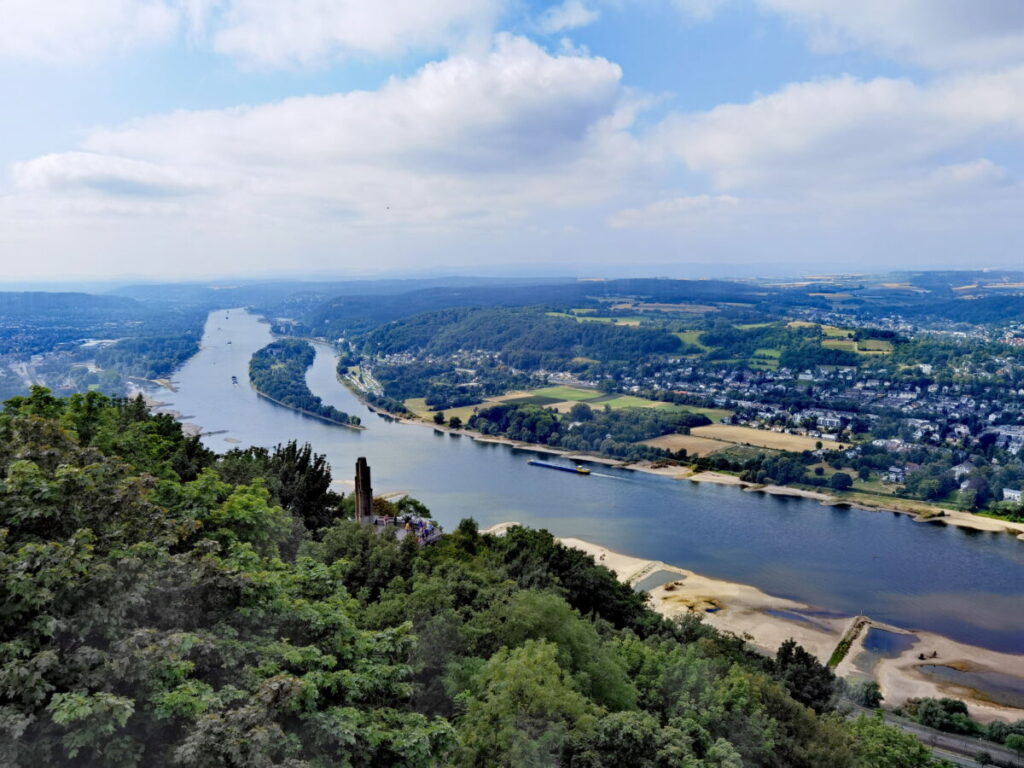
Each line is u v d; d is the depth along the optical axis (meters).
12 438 36.03
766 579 147.50
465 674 42.81
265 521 47.06
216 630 30.77
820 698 79.88
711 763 43.16
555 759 37.97
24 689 23.12
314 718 27.52
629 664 58.31
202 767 23.14
